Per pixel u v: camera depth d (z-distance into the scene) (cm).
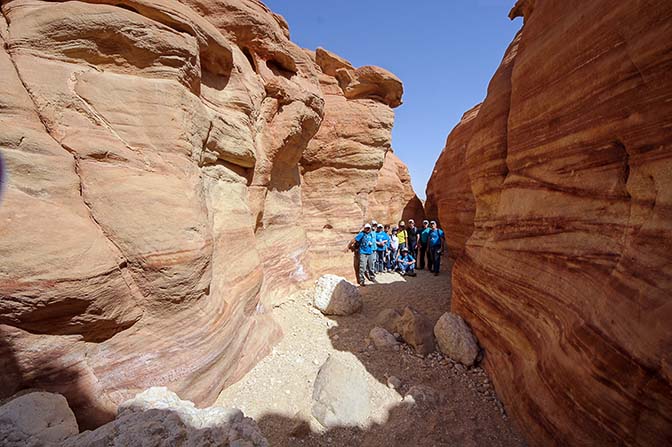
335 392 373
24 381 248
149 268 309
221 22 571
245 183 600
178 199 342
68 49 332
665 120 245
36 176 273
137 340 308
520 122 452
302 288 802
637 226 266
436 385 416
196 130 406
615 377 233
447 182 1202
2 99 275
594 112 318
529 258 404
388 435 332
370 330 584
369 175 1152
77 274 261
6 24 329
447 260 1400
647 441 213
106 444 188
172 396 275
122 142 336
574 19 352
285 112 706
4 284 233
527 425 323
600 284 283
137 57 361
